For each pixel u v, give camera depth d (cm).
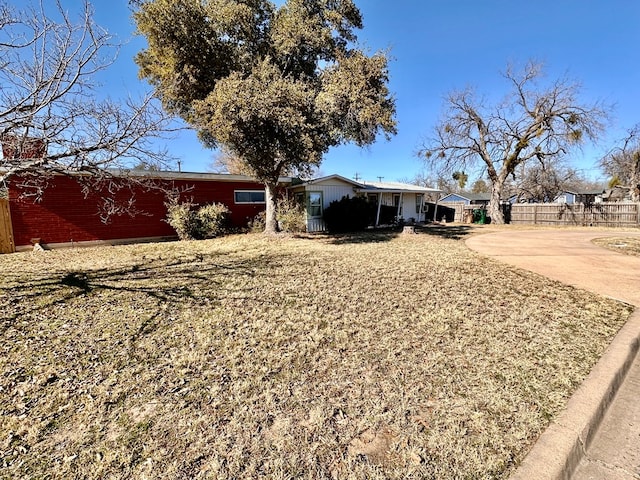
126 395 212
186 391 216
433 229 1492
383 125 872
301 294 435
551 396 207
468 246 895
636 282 494
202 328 322
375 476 147
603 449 174
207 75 906
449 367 245
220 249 852
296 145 834
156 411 195
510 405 198
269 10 960
